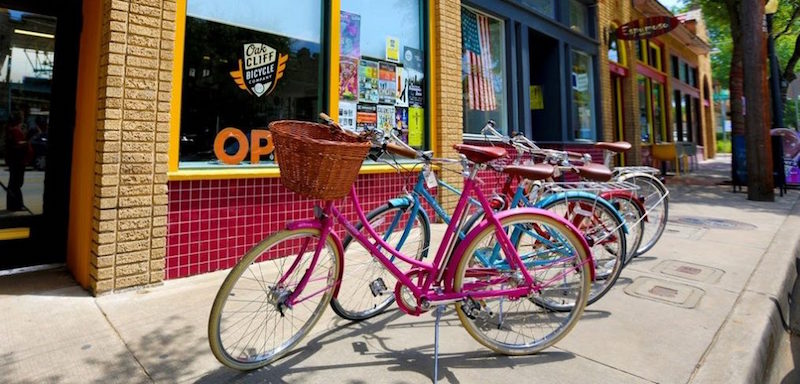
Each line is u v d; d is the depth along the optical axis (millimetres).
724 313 2756
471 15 6340
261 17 3883
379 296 2670
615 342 2400
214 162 3559
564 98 7918
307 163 1786
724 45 21047
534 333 2400
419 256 2729
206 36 3529
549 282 2400
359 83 4672
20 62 3492
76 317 2625
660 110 13039
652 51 12750
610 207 2881
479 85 6426
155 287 3127
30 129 3533
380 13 4934
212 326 1933
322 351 2299
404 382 2010
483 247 2309
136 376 2023
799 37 10617
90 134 3119
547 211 2311
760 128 7195
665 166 12367
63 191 3559
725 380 2002
